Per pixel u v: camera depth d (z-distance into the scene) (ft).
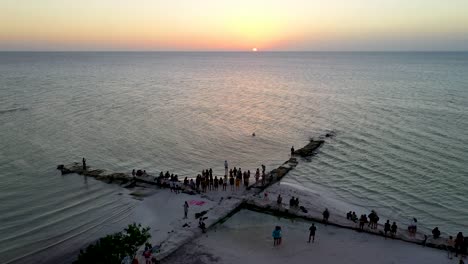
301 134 202.90
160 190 119.34
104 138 187.73
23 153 159.63
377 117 240.73
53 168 141.90
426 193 126.00
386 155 164.96
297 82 468.75
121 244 70.74
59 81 444.96
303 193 121.70
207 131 206.39
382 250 86.33
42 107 262.26
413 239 90.58
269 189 122.52
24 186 124.26
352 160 159.33
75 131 199.72
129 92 356.18
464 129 205.46
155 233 91.97
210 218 97.91
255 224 97.40
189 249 84.38
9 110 247.91
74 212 105.91
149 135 195.62
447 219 108.68
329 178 139.85
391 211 113.39
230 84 448.65
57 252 86.02
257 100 317.22
